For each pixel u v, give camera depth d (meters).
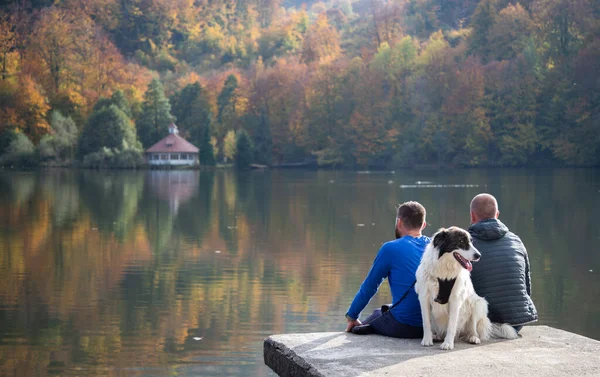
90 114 93.19
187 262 17.75
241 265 17.33
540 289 14.36
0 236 22.62
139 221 27.72
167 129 105.75
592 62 76.44
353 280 15.32
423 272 5.20
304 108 106.88
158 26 165.00
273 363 5.47
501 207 32.38
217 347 10.28
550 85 82.38
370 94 99.25
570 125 79.81
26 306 12.77
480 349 5.16
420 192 43.72
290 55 154.50
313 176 73.38
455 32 132.00
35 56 105.44
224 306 12.90
